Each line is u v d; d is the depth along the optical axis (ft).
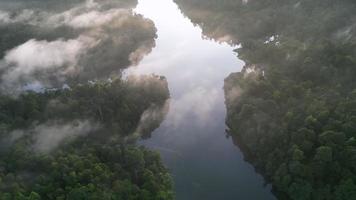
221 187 470.80
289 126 462.19
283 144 456.04
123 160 457.68
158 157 472.44
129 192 415.44
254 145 485.56
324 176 417.69
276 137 461.78
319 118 448.65
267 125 481.46
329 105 471.62
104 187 411.54
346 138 422.82
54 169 422.82
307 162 426.92
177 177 488.85
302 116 465.47
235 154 511.40
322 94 499.51
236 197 457.27
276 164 451.12
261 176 476.54
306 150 431.84
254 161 490.08
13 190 399.24
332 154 414.41
